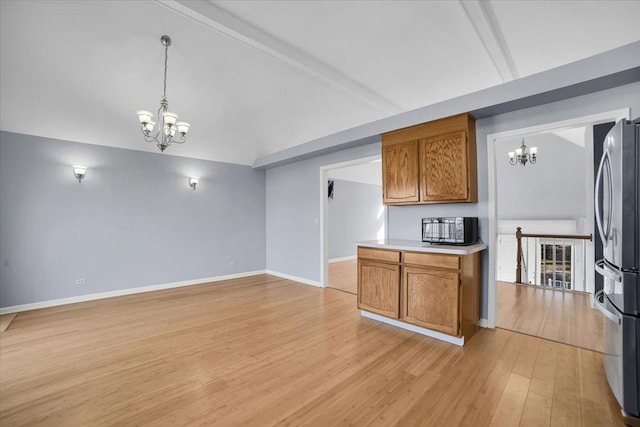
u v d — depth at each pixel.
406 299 2.88
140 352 2.52
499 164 7.25
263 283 5.26
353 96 3.62
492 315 2.96
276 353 2.49
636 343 1.62
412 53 2.86
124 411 1.75
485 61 2.94
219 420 1.67
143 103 3.64
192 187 5.22
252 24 2.50
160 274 4.82
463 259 2.53
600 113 2.38
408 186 3.31
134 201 4.58
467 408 1.76
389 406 1.78
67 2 2.32
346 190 8.05
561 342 2.63
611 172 1.87
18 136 3.67
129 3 2.33
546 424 1.62
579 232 6.28
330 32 2.59
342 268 6.72
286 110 4.18
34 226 3.77
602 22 2.29
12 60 2.80
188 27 2.60
